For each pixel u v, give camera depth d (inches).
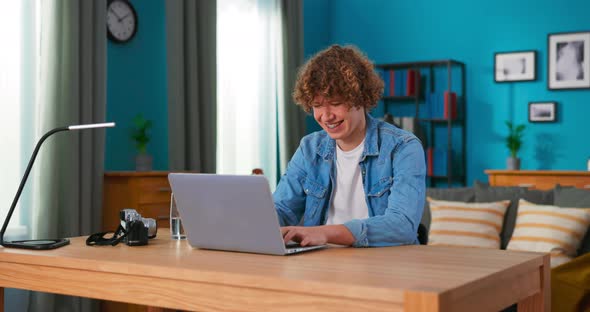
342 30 285.6
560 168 249.9
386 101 275.9
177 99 189.0
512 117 257.1
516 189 168.6
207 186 70.3
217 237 72.1
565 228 150.6
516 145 248.4
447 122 266.8
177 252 71.9
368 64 81.2
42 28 151.3
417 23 272.4
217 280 58.5
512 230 162.9
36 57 150.6
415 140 82.0
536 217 155.6
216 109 202.1
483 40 261.4
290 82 238.1
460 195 171.9
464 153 262.8
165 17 193.8
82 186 156.5
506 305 60.4
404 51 274.8
